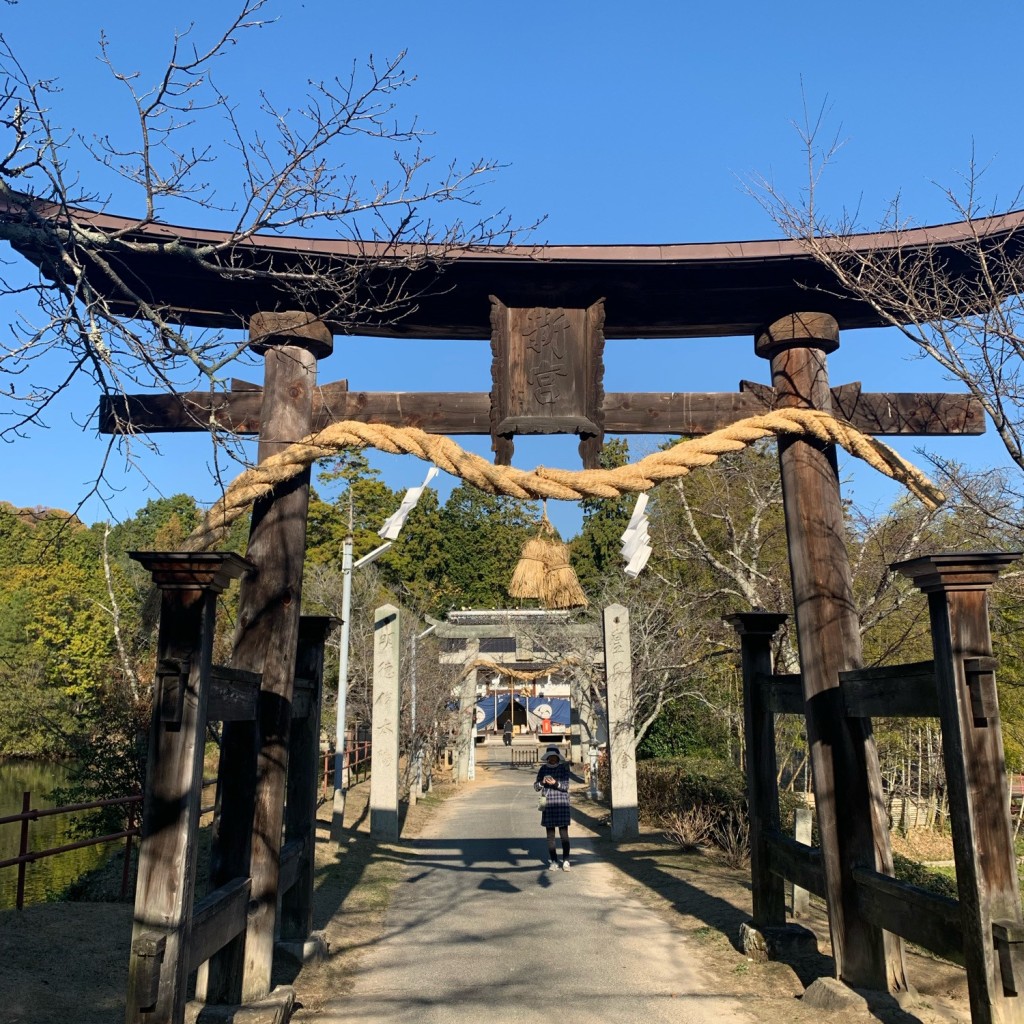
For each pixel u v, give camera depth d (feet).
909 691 13.37
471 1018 15.01
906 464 17.49
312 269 15.35
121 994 15.17
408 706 59.67
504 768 99.25
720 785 36.63
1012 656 30.32
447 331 19.15
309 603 69.46
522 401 17.46
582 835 40.98
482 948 19.83
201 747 11.35
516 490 16.47
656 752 58.90
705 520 43.24
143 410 18.17
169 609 11.55
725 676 52.54
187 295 17.92
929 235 17.56
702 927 21.31
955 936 11.91
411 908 24.20
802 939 18.26
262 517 17.39
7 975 15.28
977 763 11.46
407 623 64.39
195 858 11.21
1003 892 11.19
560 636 61.00
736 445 17.10
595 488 16.40
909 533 29.45
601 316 17.75
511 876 29.58
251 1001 14.53
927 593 12.47
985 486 25.88
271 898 15.62
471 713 82.07
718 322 18.90
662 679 48.44
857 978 15.26
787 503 18.04
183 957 10.70
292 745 18.90
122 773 31.65
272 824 16.02
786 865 18.02
